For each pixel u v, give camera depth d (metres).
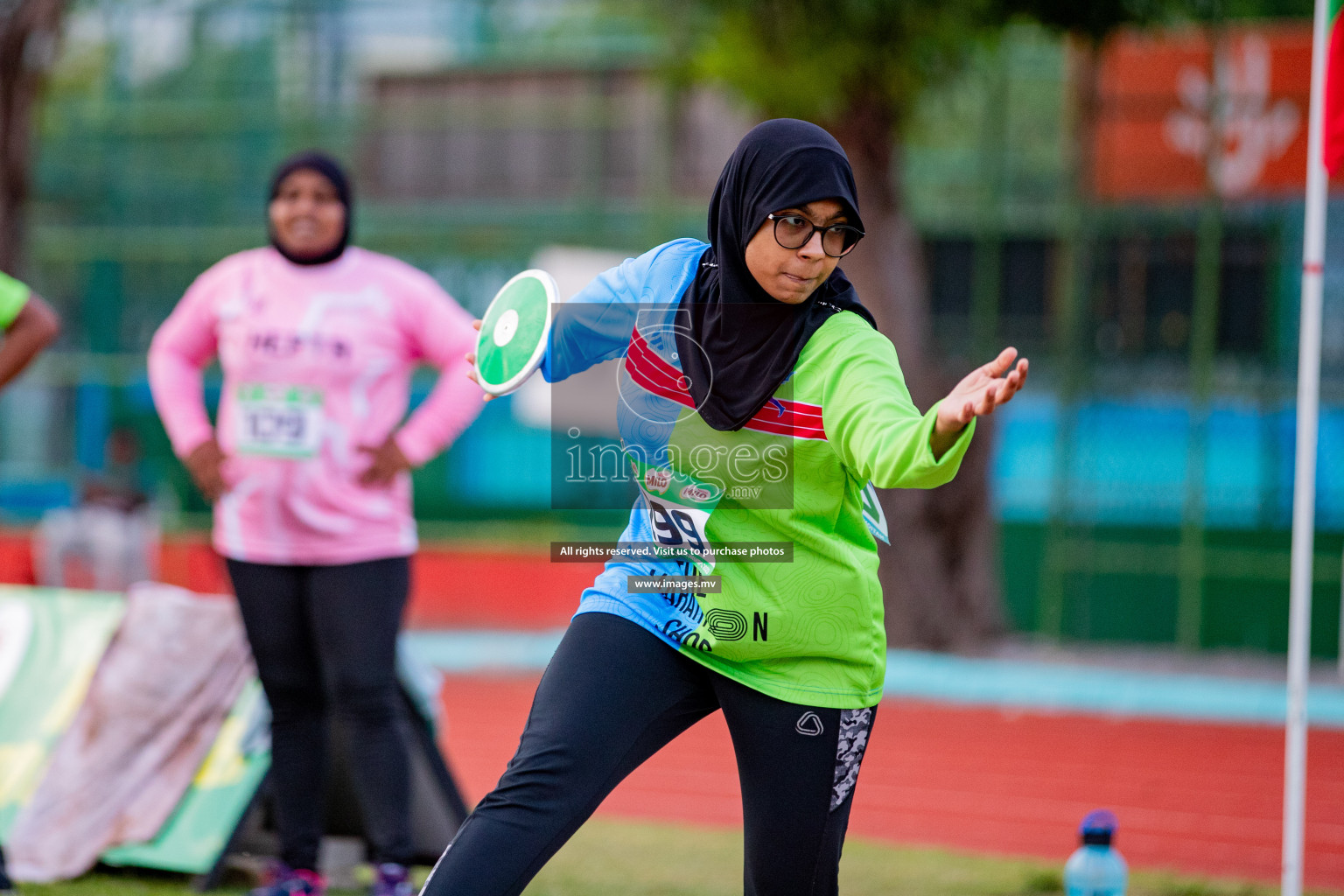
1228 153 35.09
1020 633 39.53
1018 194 41.41
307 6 43.09
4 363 11.00
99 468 42.75
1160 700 30.03
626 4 41.81
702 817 19.53
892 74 29.95
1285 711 29.50
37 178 43.59
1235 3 33.44
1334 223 37.81
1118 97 35.88
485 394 8.51
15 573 37.31
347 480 12.07
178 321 12.99
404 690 13.16
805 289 7.39
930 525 34.66
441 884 7.25
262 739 13.73
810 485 7.64
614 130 41.47
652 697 7.79
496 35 42.47
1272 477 38.31
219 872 12.87
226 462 12.17
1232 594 37.56
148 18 43.38
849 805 8.04
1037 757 24.64
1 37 35.31
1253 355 38.28
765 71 29.03
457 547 41.28
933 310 42.31
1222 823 19.73
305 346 12.13
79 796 13.59
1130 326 38.19
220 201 43.41
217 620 14.51
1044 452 41.16
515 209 42.09
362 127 43.09
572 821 7.50
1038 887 13.66
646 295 7.97
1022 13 27.03
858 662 7.81
